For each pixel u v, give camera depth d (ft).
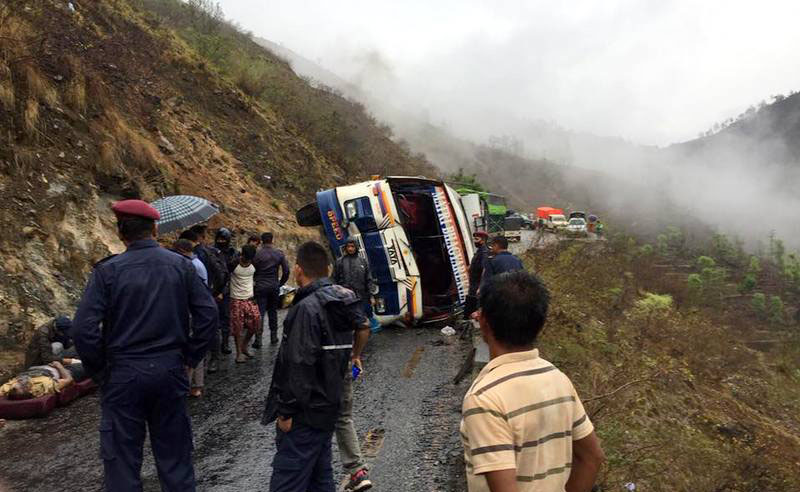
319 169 73.61
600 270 53.62
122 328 10.69
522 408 5.73
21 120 29.58
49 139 31.01
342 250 29.66
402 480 14.78
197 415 19.21
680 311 61.21
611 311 44.37
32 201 27.20
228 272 23.49
